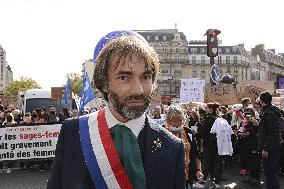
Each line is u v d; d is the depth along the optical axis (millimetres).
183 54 105688
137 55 1469
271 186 7922
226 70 110875
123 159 1532
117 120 1565
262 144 7887
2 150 13219
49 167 13516
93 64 1592
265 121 7883
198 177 6527
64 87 18750
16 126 13328
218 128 9875
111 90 1495
